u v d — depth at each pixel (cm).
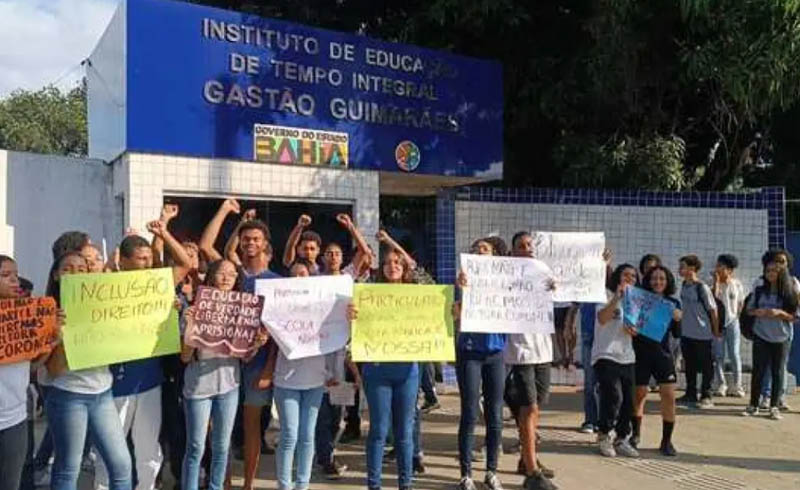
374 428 566
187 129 801
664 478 655
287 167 872
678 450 746
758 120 1243
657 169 1070
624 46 986
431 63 981
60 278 460
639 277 787
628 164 1076
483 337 601
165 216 557
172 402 565
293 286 539
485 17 1062
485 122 1034
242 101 838
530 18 1076
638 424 737
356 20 1242
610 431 722
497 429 610
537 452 734
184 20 801
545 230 1081
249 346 521
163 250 558
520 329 601
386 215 1338
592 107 1108
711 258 1098
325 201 900
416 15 1109
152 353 488
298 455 553
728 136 1268
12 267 440
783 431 828
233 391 527
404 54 959
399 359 559
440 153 991
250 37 844
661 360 723
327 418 635
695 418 885
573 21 1117
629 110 1094
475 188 1070
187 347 507
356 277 670
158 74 784
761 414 909
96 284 461
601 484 636
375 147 934
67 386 450
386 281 584
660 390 727
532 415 620
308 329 543
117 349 468
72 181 898
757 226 1098
